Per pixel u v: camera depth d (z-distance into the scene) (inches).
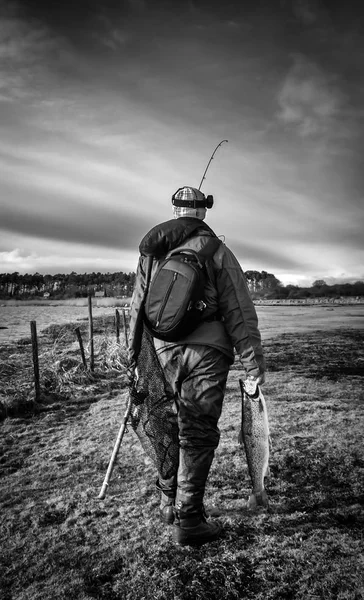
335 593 85.0
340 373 353.7
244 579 89.6
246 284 105.8
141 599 84.8
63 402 264.7
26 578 92.0
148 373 111.8
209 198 115.6
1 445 185.0
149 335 111.3
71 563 96.7
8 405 237.6
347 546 100.9
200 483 101.0
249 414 109.0
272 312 1509.6
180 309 98.5
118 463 157.6
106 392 295.4
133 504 123.6
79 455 168.7
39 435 199.2
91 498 128.7
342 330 773.9
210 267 102.8
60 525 113.5
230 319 104.3
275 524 111.3
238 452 164.1
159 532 108.0
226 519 114.0
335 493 129.3
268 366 392.8
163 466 110.9
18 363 381.7
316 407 236.4
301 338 641.0
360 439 179.2
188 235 106.3
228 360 105.4
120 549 101.3
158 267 104.3
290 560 95.7
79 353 446.9
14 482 144.0
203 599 84.4
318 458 157.8
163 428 110.9
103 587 88.5
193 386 102.2
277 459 157.1
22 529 112.2
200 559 96.6
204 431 102.1
